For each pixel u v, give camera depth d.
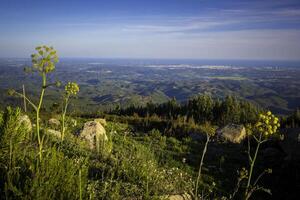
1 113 7.06
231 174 12.29
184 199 7.24
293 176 11.91
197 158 14.31
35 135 8.18
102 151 9.97
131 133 19.66
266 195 10.47
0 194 4.54
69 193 4.69
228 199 9.20
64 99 10.46
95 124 12.52
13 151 5.92
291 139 14.41
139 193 6.59
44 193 4.48
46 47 5.03
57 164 5.09
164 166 10.88
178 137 19.66
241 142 17.75
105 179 6.96
